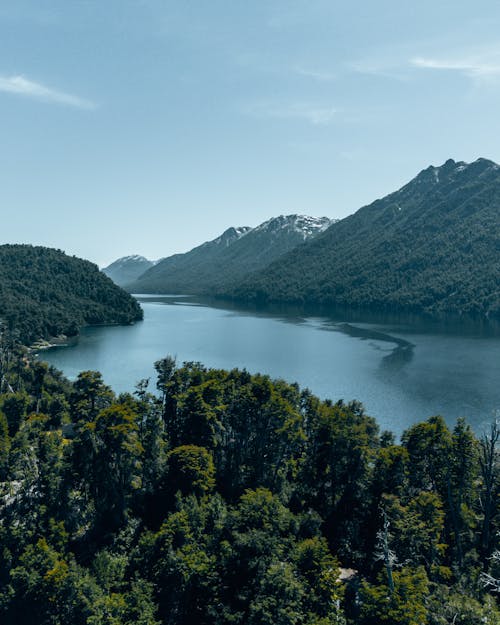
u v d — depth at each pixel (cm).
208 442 9644
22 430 11506
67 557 6969
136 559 6800
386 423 13962
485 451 7650
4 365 17562
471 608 4838
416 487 8538
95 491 8412
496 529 7606
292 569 5744
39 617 6075
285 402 9756
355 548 7681
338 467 8962
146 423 9538
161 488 8744
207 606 5616
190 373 11706
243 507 6562
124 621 5678
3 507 8112
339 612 5500
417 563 6378
